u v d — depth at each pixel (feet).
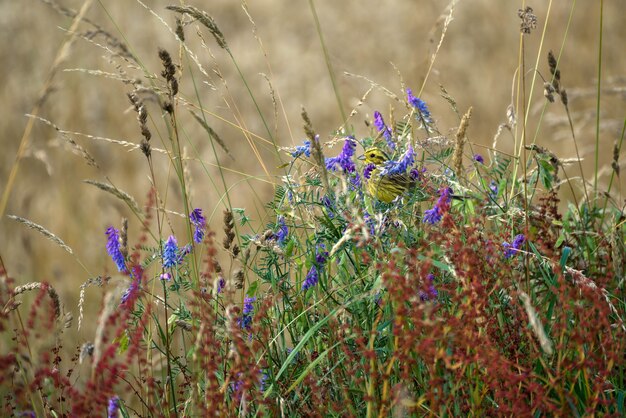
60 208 41.16
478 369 16.57
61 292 34.40
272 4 79.71
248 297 19.10
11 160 46.91
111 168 47.42
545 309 18.81
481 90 54.39
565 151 45.88
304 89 60.18
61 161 46.11
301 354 18.97
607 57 58.75
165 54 19.11
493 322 17.62
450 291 16.96
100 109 51.47
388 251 18.49
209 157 48.37
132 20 69.62
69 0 68.28
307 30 73.67
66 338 30.19
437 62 60.13
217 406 16.70
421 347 15.30
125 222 18.60
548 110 50.55
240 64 65.98
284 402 17.38
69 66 56.70
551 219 20.93
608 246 21.11
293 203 19.90
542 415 16.94
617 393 17.20
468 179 21.54
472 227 17.89
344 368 18.11
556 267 17.54
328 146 20.66
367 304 18.34
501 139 48.29
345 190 17.56
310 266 18.99
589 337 16.34
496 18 66.39
